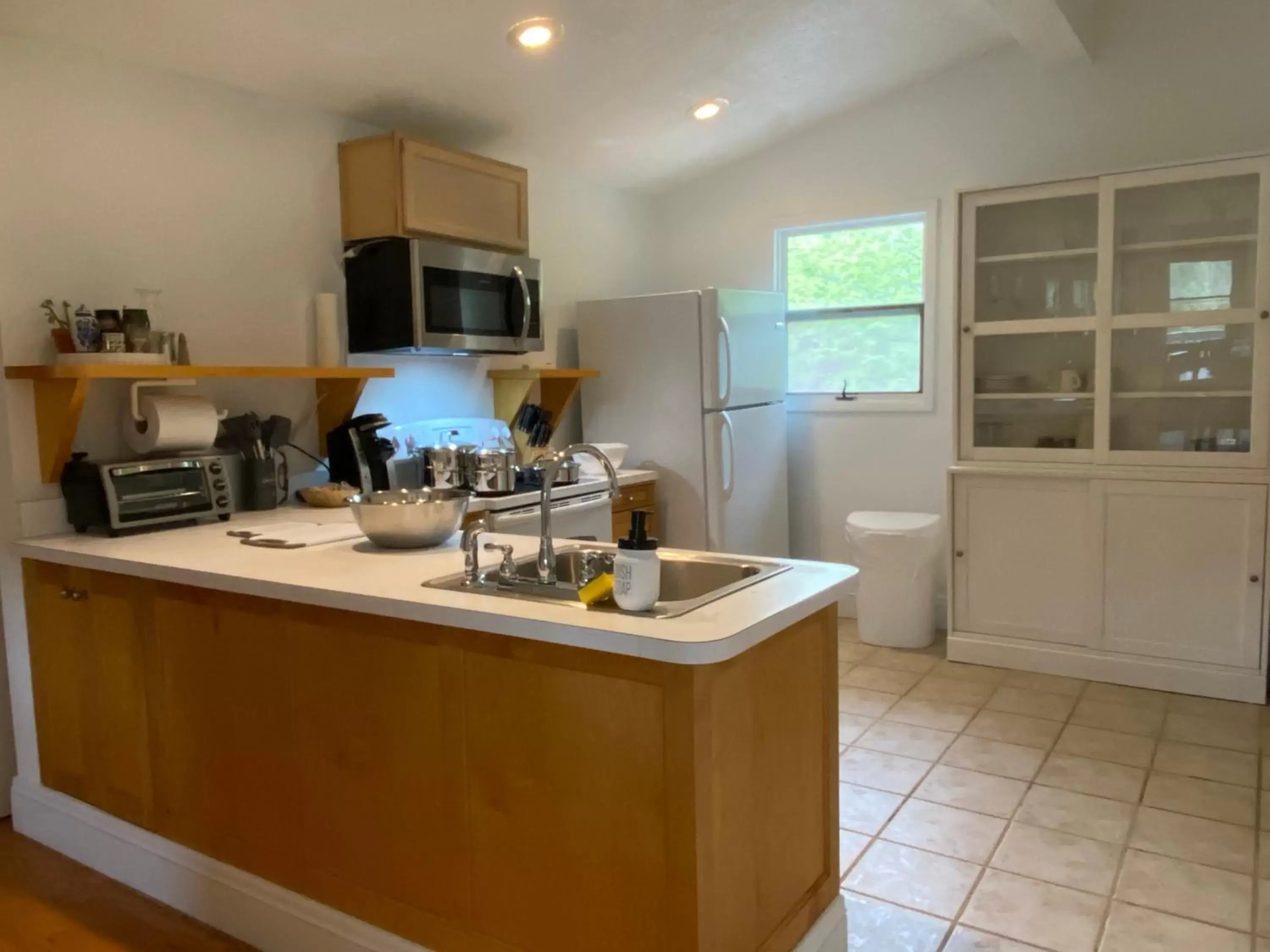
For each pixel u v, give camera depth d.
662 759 1.56
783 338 4.66
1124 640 3.71
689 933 1.56
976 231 3.90
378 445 3.27
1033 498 3.84
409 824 1.90
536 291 3.88
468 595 1.82
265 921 2.14
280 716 2.08
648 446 4.32
